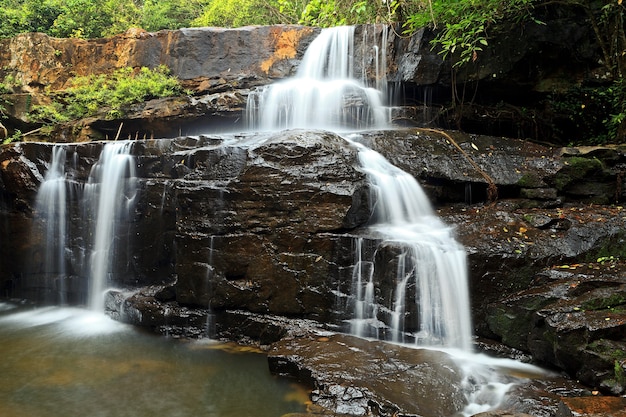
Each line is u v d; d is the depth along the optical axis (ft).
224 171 25.57
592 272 19.97
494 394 16.47
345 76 39.22
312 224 22.99
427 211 26.16
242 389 18.48
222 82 42.39
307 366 18.48
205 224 24.73
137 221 29.35
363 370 17.98
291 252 23.21
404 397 16.17
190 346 23.41
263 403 17.33
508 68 33.22
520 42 33.06
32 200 31.96
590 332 16.57
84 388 18.69
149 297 27.07
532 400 15.53
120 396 17.98
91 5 57.06
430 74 34.12
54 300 31.91
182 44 43.80
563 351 17.17
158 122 39.70
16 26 56.49
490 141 29.66
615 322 16.70
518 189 26.96
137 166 29.73
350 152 25.21
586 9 32.96
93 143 31.30
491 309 20.47
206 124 38.99
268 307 23.49
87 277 30.91
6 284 33.17
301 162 24.11
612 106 33.50
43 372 20.25
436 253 20.90
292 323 22.89
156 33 44.96
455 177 26.63
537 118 35.22
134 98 41.04
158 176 29.25
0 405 17.21
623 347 16.17
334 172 23.75
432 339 20.75
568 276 19.97
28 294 32.65
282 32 42.55
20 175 31.68
